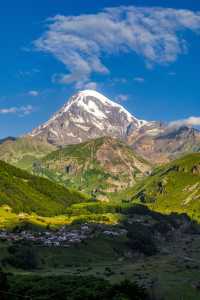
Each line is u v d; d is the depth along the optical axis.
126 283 183.88
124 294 175.62
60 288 182.50
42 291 178.50
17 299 123.06
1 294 121.00
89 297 172.62
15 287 184.00
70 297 172.00
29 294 175.38
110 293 176.00
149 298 188.50
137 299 178.00
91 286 185.38
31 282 193.75
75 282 192.50
